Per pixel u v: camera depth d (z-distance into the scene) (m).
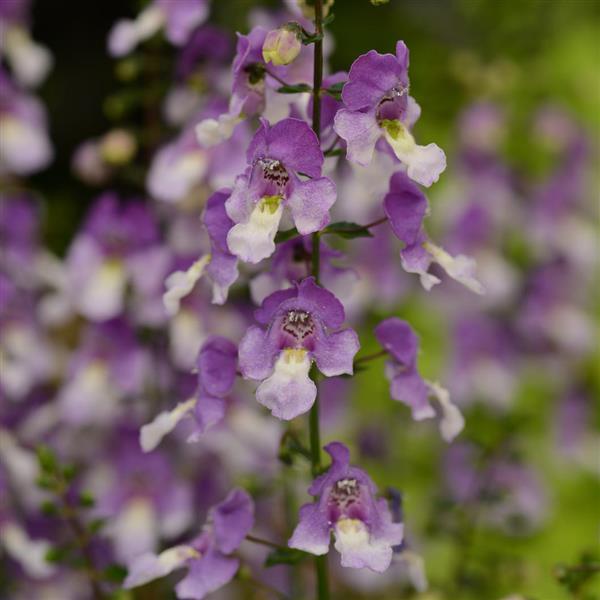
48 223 1.04
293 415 0.42
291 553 0.45
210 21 0.60
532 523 0.69
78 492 0.59
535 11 0.89
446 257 0.44
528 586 0.59
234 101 0.43
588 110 1.07
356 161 0.42
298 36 0.42
